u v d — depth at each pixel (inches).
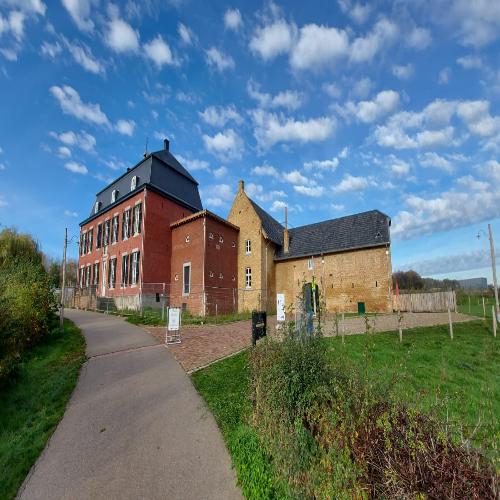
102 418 219.9
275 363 175.0
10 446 186.5
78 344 424.5
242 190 1082.7
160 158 1016.2
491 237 496.1
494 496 75.8
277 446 147.4
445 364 295.7
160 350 389.7
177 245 955.3
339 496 104.7
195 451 177.3
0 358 281.9
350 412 122.3
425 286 1883.6
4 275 471.5
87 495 147.2
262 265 987.3
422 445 90.7
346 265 906.1
